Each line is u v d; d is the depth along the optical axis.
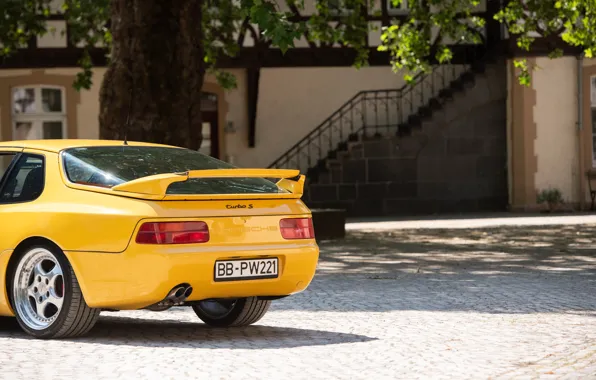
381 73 35.44
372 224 28.31
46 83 33.06
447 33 28.00
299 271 9.30
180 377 7.28
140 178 8.93
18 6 25.91
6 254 9.36
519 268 16.09
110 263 8.73
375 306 11.61
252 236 9.05
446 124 33.38
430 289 13.33
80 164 9.35
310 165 35.06
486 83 33.34
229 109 34.53
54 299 9.10
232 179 9.51
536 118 33.22
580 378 7.09
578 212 32.62
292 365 7.75
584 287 13.40
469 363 7.79
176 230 8.70
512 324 10.02
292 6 32.66
